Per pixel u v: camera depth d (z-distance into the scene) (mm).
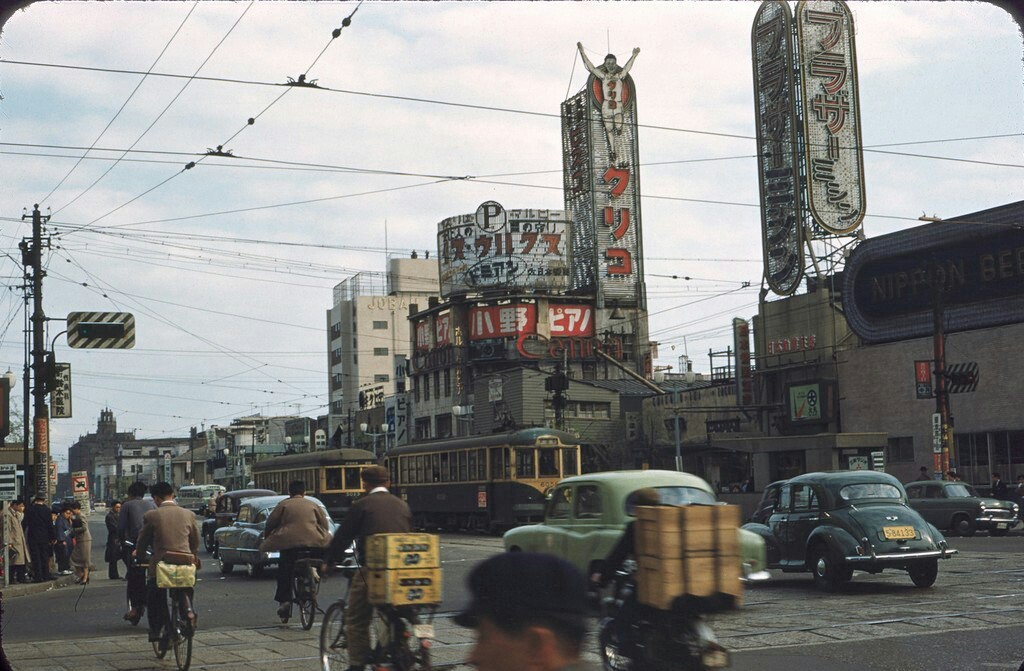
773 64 53438
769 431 54000
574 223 79062
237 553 24750
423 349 82438
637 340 76562
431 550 8219
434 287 124375
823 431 50438
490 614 2811
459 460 41594
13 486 24453
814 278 53125
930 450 45062
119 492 173750
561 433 39000
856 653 10930
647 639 7113
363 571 8672
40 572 25312
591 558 13125
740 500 44344
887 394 47250
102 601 20094
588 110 77188
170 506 11844
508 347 74125
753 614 14242
